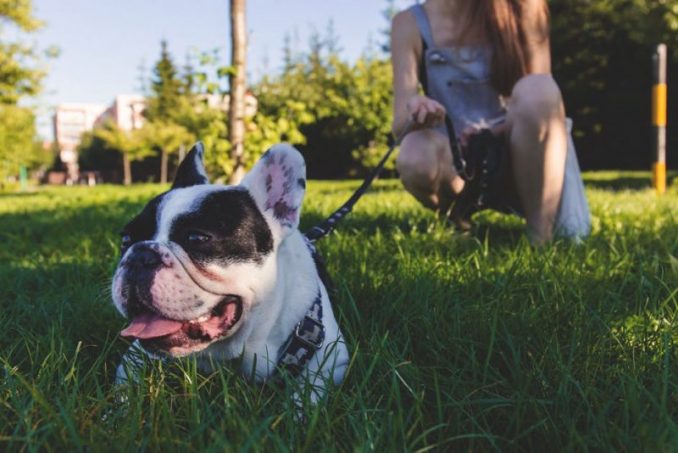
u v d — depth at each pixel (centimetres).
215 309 117
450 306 150
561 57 1182
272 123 370
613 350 125
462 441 100
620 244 201
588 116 1182
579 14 1143
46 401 103
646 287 155
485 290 161
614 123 1165
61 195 775
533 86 202
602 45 1131
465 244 205
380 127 1002
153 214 120
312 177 1260
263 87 1096
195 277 114
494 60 217
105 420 104
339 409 107
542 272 164
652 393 105
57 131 4281
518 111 203
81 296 164
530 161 204
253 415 102
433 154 220
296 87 1169
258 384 123
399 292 158
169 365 122
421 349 130
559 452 95
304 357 123
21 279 190
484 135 209
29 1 1010
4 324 144
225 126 367
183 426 105
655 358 119
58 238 269
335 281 168
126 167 2055
